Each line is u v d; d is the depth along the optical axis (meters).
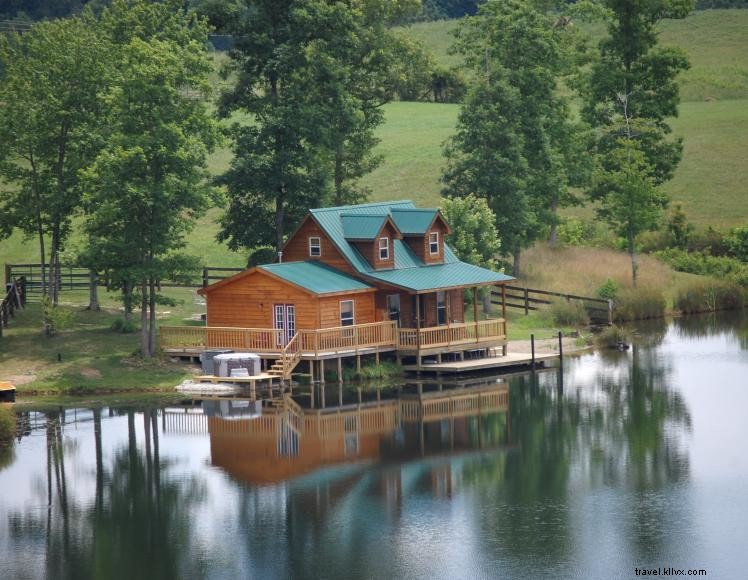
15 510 68.81
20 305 112.44
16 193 112.50
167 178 96.50
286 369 96.12
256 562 61.06
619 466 74.56
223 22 119.00
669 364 103.56
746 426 82.69
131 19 111.12
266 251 118.69
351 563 60.69
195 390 94.50
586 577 58.53
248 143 116.38
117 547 63.28
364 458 76.94
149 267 97.81
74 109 103.94
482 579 58.53
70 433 83.44
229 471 74.81
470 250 118.25
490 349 107.81
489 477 72.94
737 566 59.34
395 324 101.12
